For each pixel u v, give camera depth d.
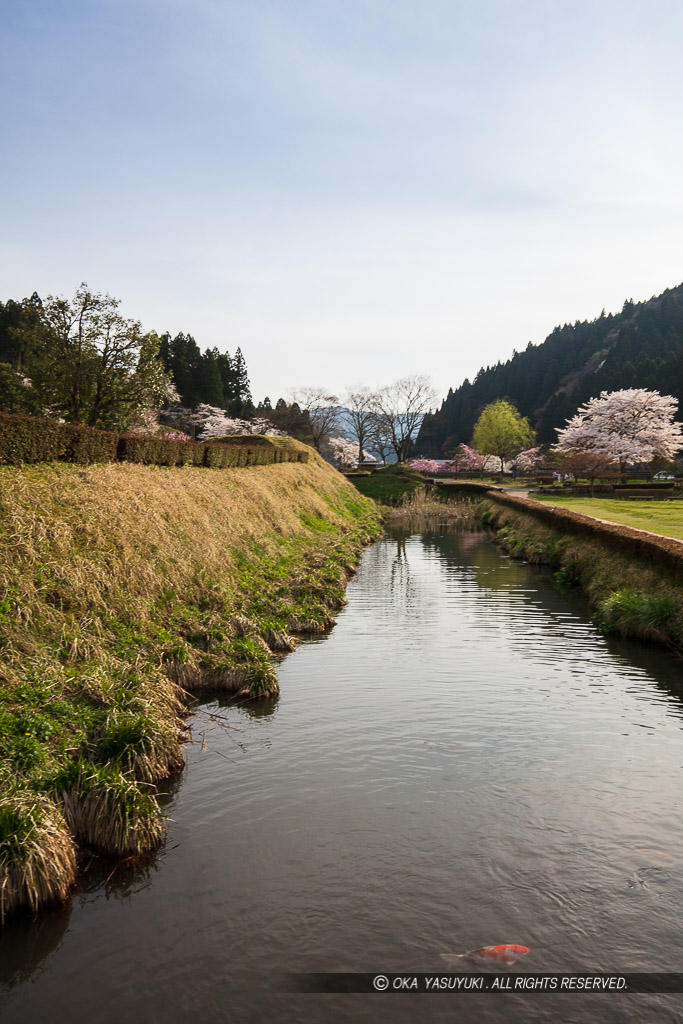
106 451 17.80
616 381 134.38
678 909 5.03
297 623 13.90
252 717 8.97
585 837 6.01
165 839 5.97
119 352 31.12
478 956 4.58
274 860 5.66
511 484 83.31
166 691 8.55
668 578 14.02
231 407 96.44
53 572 9.81
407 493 59.78
